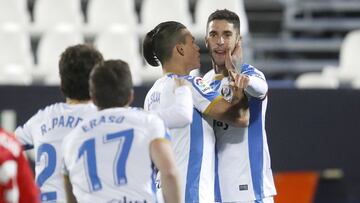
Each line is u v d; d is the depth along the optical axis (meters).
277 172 23.61
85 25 30.77
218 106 14.78
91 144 12.51
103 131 12.53
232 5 31.02
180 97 13.72
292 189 23.75
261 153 15.76
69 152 12.77
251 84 14.85
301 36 35.66
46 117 13.92
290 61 34.53
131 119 12.57
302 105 23.77
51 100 22.89
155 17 31.08
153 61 15.68
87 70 13.59
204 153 15.19
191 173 15.06
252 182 15.63
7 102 22.75
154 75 27.92
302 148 23.75
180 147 15.11
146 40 15.53
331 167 23.97
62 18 30.62
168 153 12.42
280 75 34.31
